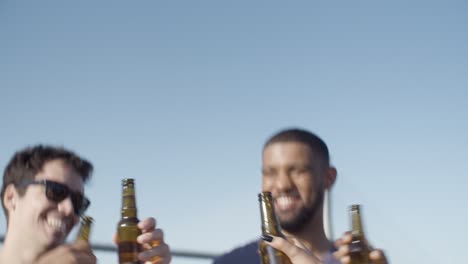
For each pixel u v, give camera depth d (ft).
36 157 7.93
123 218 7.30
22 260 7.58
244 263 8.74
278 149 8.27
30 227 7.69
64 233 7.78
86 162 8.27
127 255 7.11
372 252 7.18
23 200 7.82
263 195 7.48
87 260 6.94
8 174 8.07
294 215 8.10
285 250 6.76
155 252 7.09
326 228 8.18
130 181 7.48
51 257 6.92
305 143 8.30
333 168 8.54
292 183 8.16
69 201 7.86
